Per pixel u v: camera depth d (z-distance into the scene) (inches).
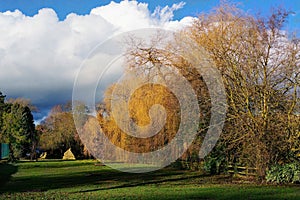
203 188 466.9
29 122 1620.3
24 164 1074.7
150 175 647.8
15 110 1617.9
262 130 521.3
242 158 560.7
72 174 719.1
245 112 560.4
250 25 561.9
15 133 1563.7
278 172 506.3
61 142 1542.8
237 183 518.3
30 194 430.9
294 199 364.8
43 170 848.3
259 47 550.6
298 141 517.7
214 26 581.9
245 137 541.3
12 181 603.2
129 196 403.2
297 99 534.0
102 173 718.5
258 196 388.5
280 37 549.0
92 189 478.3
